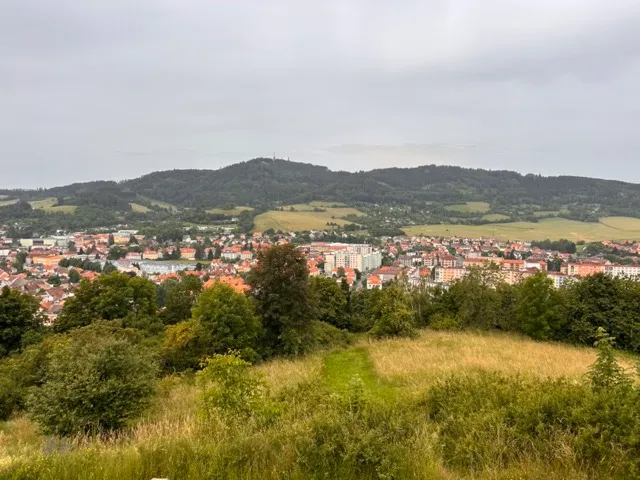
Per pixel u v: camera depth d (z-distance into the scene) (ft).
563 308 94.07
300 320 85.76
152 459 17.42
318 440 18.03
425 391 30.66
